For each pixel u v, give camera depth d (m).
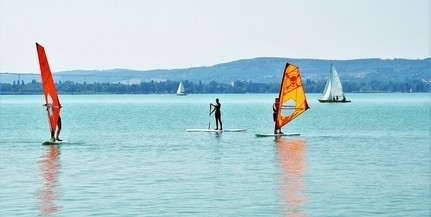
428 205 36.31
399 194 39.50
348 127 106.81
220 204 36.53
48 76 70.94
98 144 72.94
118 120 134.88
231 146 69.50
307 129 101.44
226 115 163.75
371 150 65.31
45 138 82.88
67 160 56.84
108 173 48.44
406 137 83.50
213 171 49.47
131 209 35.25
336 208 35.56
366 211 34.84
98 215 33.78
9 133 93.31
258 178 45.81
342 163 54.31
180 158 58.34
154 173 48.34
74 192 40.19
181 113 176.50
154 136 85.50
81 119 139.88
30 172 49.06
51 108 72.62
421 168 51.12
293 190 40.88
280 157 58.81
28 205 36.25
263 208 35.50
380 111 181.62
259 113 178.00
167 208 35.44
